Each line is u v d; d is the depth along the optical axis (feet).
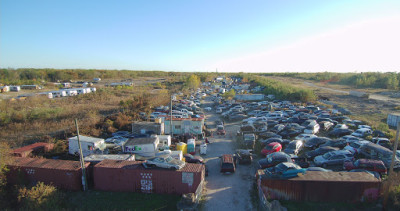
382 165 61.00
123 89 277.03
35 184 59.72
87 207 51.96
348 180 50.01
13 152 75.31
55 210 49.14
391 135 90.89
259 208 50.80
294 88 227.40
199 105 200.03
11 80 395.96
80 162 64.23
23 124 119.34
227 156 73.10
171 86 366.02
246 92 271.69
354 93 220.23
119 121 117.19
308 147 85.05
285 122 124.16
